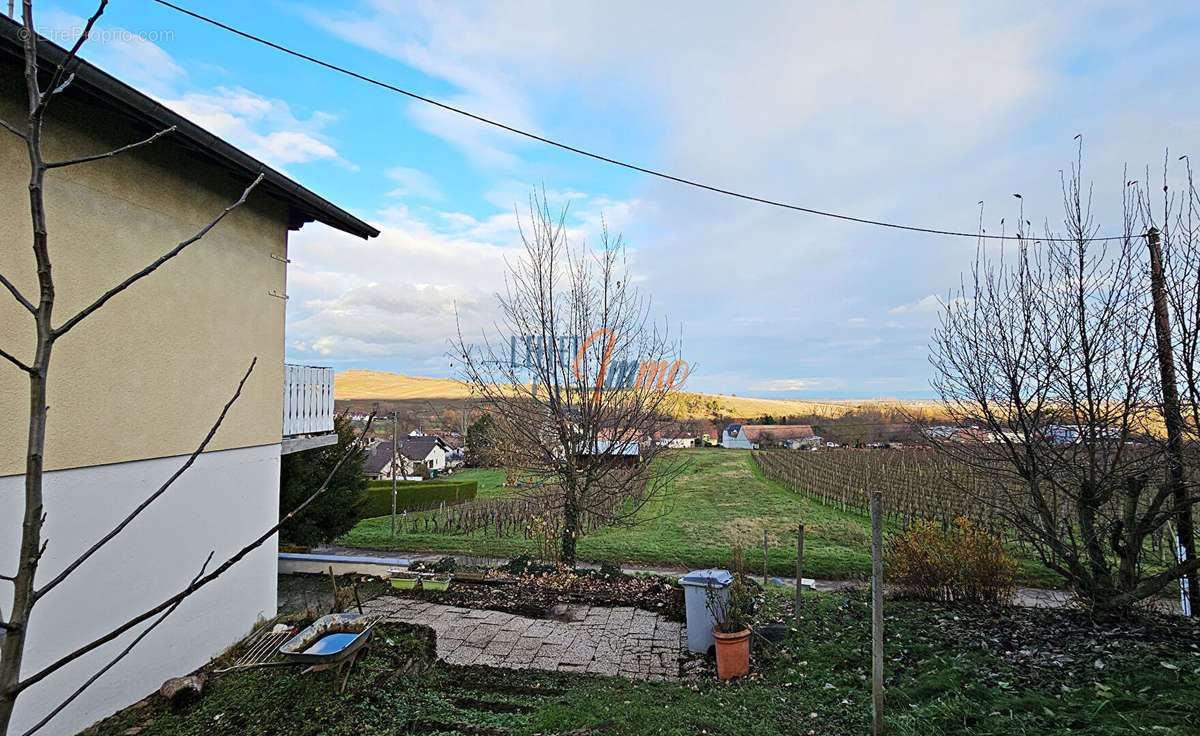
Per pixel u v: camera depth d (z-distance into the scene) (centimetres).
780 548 1452
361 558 1016
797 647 628
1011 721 393
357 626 582
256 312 693
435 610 812
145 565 540
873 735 391
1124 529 625
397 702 507
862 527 1889
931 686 469
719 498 2614
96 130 499
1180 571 569
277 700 513
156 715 499
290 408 782
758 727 433
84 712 481
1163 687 425
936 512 1702
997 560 730
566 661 640
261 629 686
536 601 848
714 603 644
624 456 1067
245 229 677
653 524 1997
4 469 428
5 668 121
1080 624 609
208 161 603
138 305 537
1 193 431
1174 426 563
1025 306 625
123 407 520
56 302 466
